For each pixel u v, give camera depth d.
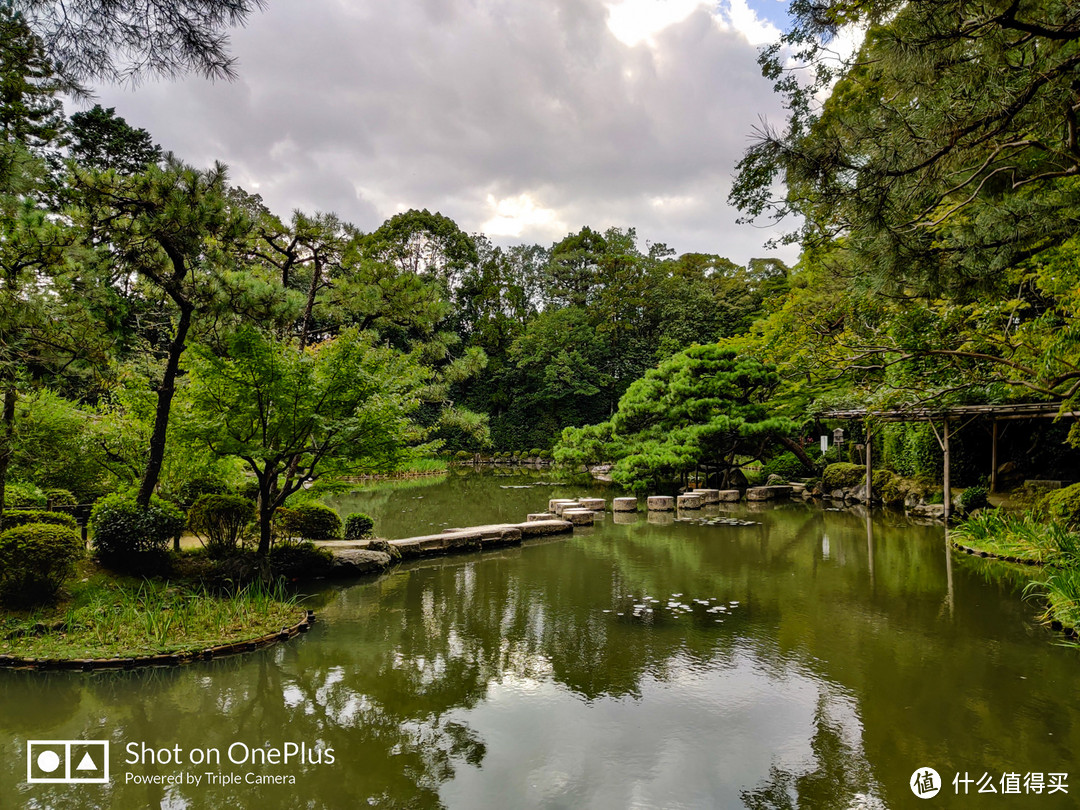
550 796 3.68
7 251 6.32
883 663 5.71
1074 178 5.23
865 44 4.14
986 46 3.69
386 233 36.09
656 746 4.27
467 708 4.88
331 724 4.64
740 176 7.31
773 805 3.57
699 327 34.09
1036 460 13.98
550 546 11.84
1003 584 8.48
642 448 18.08
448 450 39.22
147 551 7.98
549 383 37.78
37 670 5.57
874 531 12.89
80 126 18.25
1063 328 6.04
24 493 9.42
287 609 7.19
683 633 6.61
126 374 9.02
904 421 13.88
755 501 18.45
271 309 8.61
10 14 3.75
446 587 8.66
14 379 6.95
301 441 8.44
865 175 4.16
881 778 3.84
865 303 8.02
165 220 7.53
